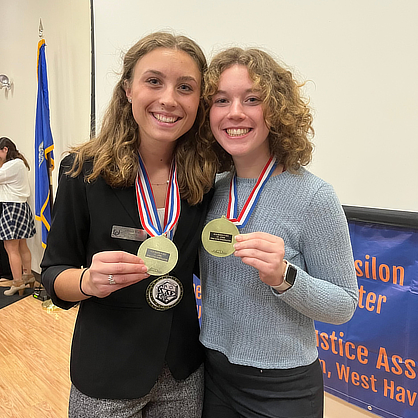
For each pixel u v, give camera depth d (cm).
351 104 147
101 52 267
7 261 426
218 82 89
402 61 132
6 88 446
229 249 88
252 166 96
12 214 356
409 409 142
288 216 88
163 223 96
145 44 89
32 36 382
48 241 95
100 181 92
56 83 354
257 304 89
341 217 86
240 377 92
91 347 92
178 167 100
